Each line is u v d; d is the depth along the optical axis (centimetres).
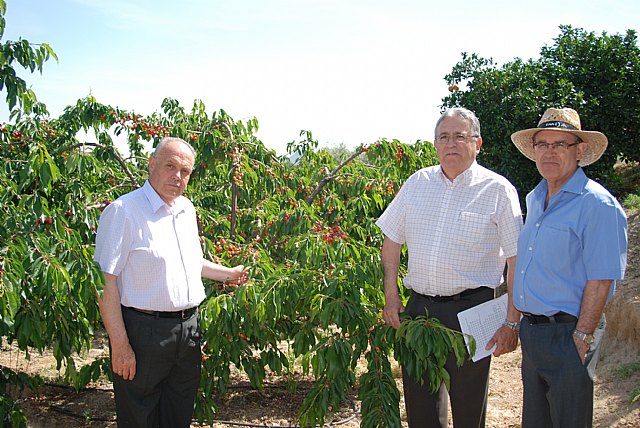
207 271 365
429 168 344
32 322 359
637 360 502
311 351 334
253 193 538
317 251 388
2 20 370
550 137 294
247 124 543
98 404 493
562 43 897
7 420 402
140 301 308
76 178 444
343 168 580
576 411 288
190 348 328
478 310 321
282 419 470
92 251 350
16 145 468
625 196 889
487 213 319
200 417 408
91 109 518
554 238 292
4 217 347
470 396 330
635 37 879
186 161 316
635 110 841
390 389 342
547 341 294
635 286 561
